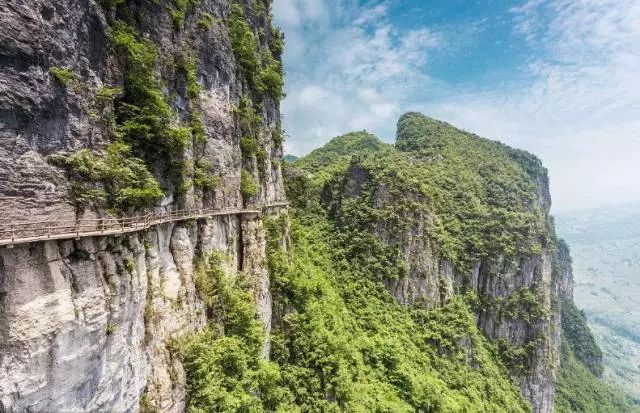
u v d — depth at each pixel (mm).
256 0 54938
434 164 110125
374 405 47281
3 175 15656
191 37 33562
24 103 16562
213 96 36375
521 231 88312
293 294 48219
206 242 32562
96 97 21969
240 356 31031
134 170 24203
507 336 80625
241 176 42656
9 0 16078
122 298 20125
